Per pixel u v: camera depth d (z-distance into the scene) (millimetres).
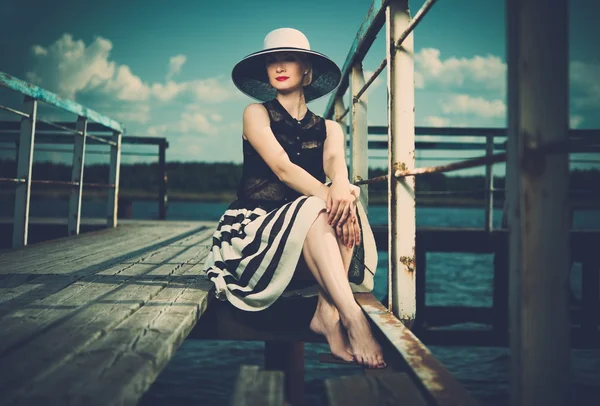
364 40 2879
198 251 3781
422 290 6246
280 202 2115
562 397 919
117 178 6473
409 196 2096
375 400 1146
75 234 5238
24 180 3988
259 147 2043
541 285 917
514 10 947
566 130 940
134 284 2270
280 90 2195
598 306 5984
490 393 5344
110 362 1185
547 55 938
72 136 6734
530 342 913
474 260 22109
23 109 3977
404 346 1491
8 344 1308
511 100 958
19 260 3141
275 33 2205
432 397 1130
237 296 1960
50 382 1049
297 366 3621
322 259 1764
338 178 1912
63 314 1659
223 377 6082
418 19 1764
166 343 1354
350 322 1698
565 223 929
